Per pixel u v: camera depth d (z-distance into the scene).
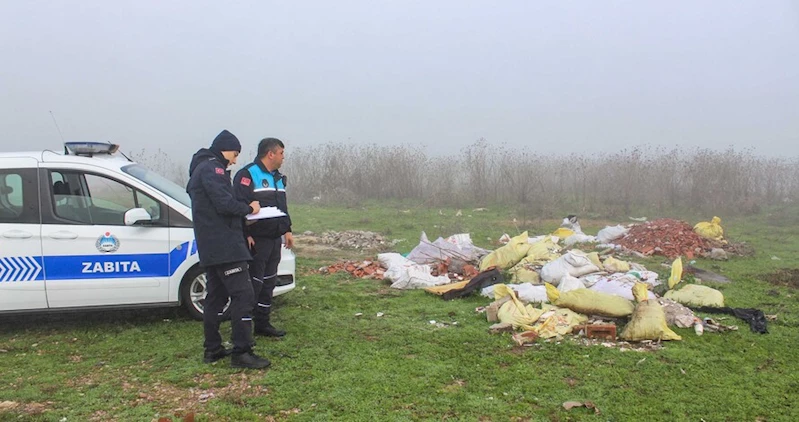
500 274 7.62
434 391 4.34
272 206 5.44
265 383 4.50
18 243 5.59
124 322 6.13
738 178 18.31
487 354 5.13
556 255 8.48
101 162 6.03
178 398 4.27
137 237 5.87
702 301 6.64
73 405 4.17
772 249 11.46
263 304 5.50
